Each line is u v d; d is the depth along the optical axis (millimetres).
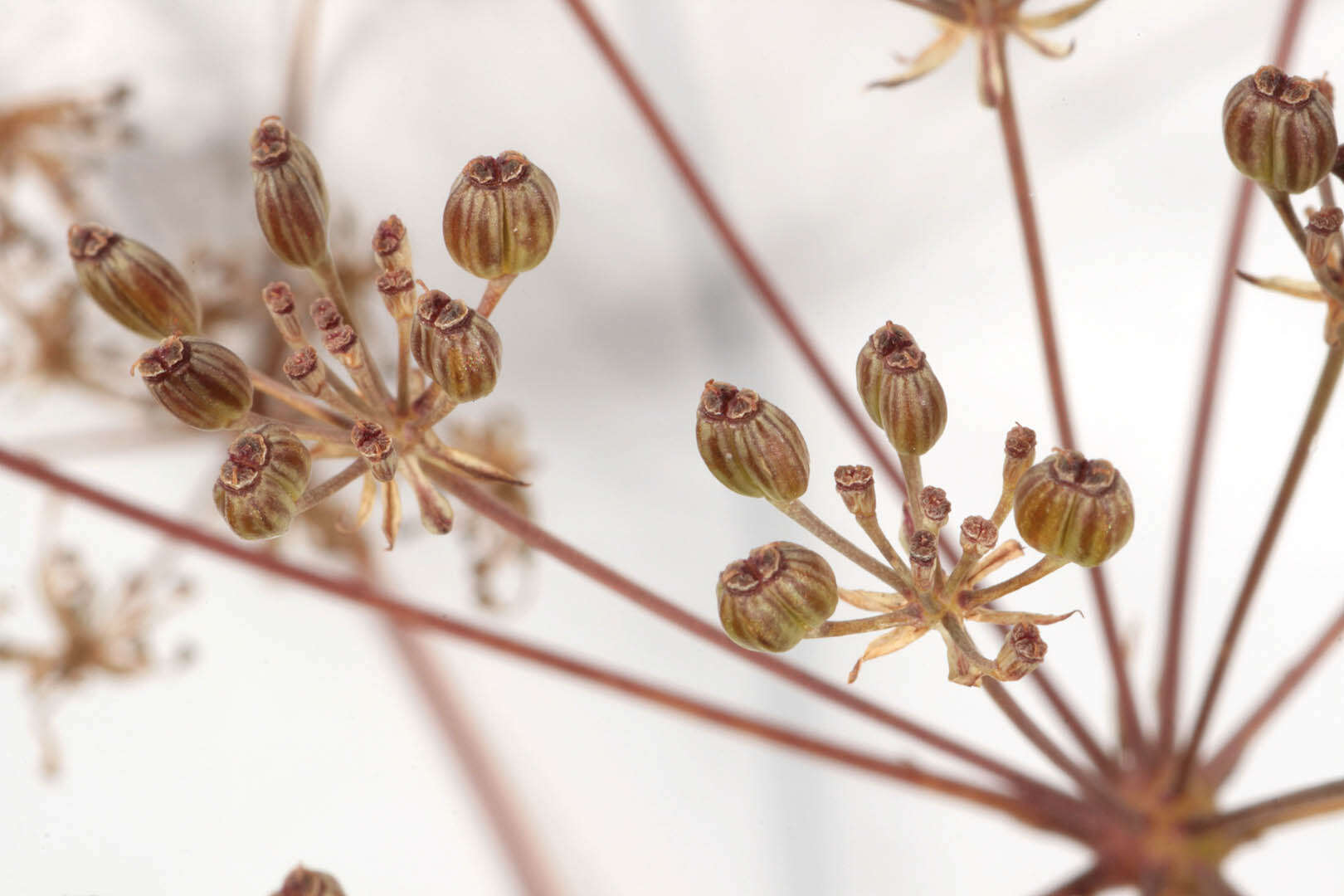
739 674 176
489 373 99
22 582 176
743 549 177
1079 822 119
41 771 174
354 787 175
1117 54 178
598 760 177
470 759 174
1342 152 101
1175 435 171
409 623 114
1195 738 117
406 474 102
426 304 99
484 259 100
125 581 141
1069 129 178
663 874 174
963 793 119
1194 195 174
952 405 174
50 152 153
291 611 175
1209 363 123
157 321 102
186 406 99
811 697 174
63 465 178
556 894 172
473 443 135
